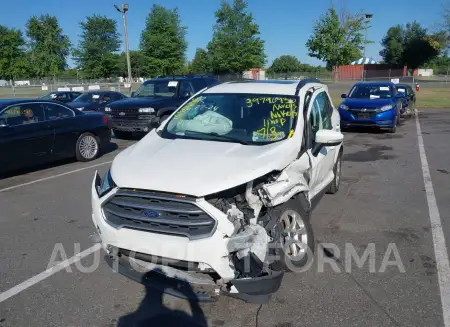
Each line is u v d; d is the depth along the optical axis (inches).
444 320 132.9
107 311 140.9
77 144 371.2
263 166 141.1
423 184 285.1
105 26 2824.8
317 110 207.5
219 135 172.2
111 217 137.1
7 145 315.3
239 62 1838.1
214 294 128.9
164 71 1969.7
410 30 2770.7
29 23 2839.6
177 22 1969.7
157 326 132.4
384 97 555.8
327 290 150.8
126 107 472.4
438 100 986.1
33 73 2770.7
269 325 131.9
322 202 247.4
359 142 462.9
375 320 133.5
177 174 134.0
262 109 183.6
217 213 124.0
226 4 1838.1
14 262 176.7
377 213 228.1
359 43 1331.2
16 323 135.0
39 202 258.7
